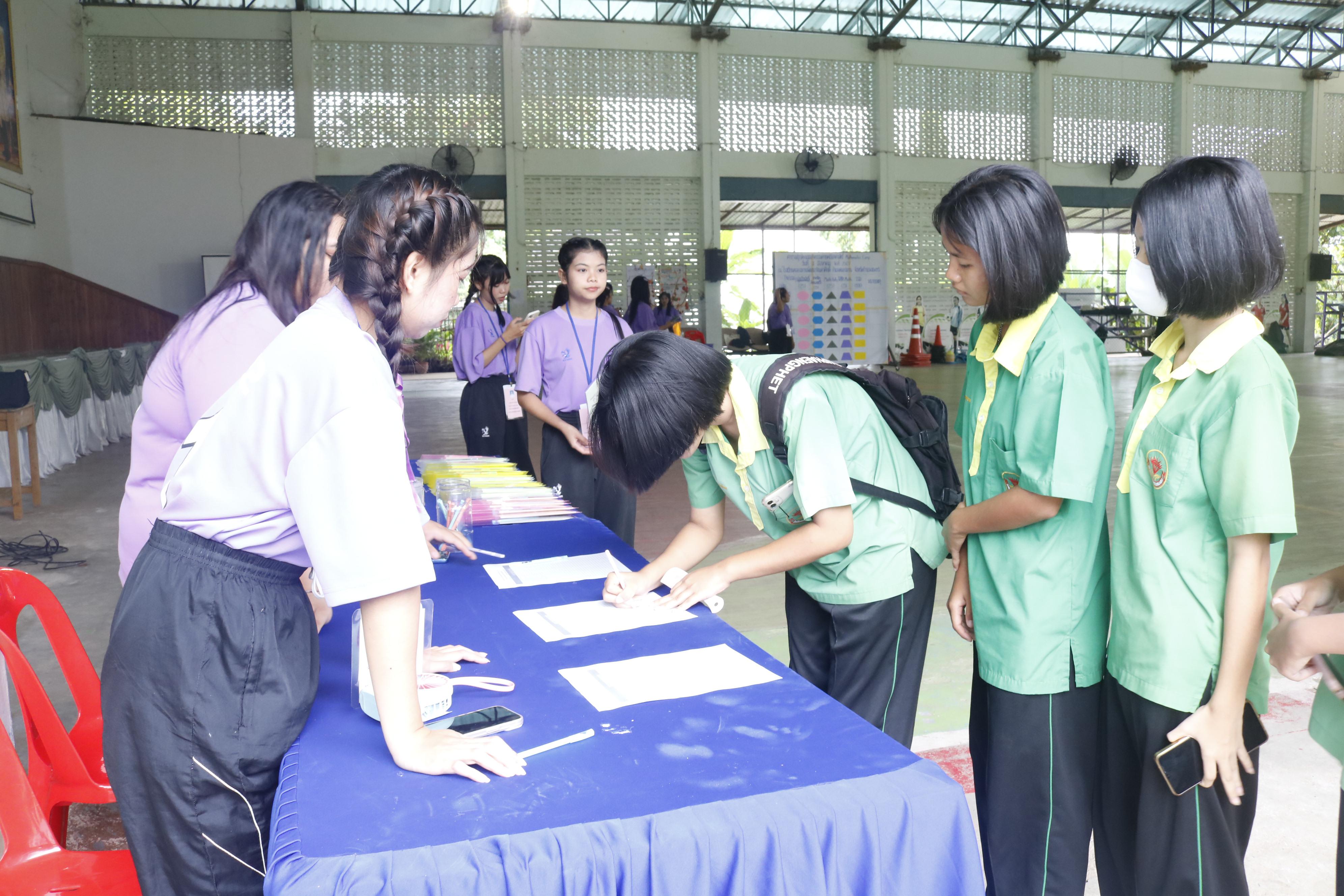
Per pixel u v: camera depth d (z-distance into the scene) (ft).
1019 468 4.08
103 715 3.34
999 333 4.35
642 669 3.94
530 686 3.78
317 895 2.48
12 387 16.08
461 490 6.67
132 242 38.68
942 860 2.90
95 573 12.58
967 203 3.95
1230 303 3.40
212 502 3.18
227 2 41.93
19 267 31.48
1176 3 49.90
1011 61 50.21
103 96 40.70
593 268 10.05
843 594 4.83
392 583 3.00
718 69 46.62
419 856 2.61
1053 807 4.29
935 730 7.30
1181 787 3.58
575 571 5.57
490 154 44.55
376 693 3.15
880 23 48.42
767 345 47.03
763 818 2.78
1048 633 4.20
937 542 4.98
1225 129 53.98
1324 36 53.93
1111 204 52.49
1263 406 3.40
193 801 3.24
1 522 15.84
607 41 45.06
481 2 43.75
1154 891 3.87
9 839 3.87
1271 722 7.27
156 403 4.32
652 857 2.67
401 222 3.05
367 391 3.01
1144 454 3.79
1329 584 3.34
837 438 4.43
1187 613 3.68
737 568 4.65
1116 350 59.11
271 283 4.33
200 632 3.20
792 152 48.08
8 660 4.39
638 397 3.88
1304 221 55.98
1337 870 3.25
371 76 42.93
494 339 14.02
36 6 36.04
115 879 3.82
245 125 41.98
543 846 2.65
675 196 46.85
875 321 49.39
